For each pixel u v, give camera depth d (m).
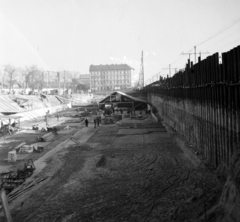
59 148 31.41
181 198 15.91
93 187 18.80
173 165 22.88
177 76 36.47
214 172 19.00
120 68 189.12
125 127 46.28
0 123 48.31
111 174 21.41
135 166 23.25
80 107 95.94
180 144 29.45
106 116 62.59
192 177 19.19
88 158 26.17
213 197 14.67
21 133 42.59
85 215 14.89
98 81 189.50
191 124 27.95
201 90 23.59
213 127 20.34
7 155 28.44
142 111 75.75
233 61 16.45
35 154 28.73
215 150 19.97
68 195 17.59
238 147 14.87
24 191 18.48
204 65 22.23
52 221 14.49
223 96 18.38
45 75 144.00
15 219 14.91
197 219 12.92
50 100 99.62
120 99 81.44
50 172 22.27
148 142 33.03
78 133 41.88
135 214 14.63
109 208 15.53
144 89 108.38
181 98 33.53
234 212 10.77
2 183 19.47
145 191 17.58
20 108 71.75
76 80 179.88
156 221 13.68
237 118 16.20
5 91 95.56
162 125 46.78
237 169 12.12
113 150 29.56
